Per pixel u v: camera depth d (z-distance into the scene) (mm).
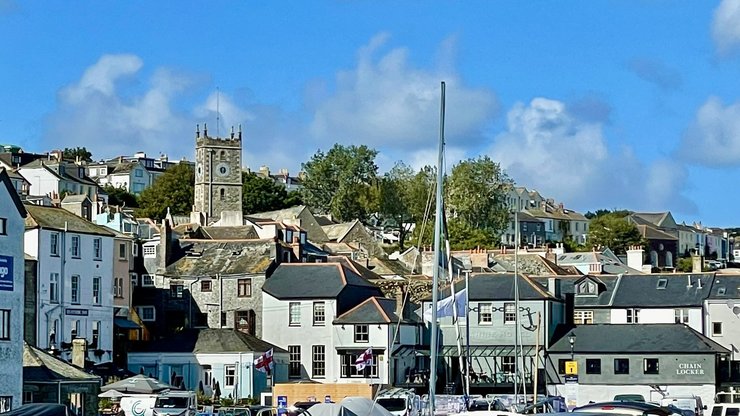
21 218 100438
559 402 108000
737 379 152625
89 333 142500
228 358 143875
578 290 164500
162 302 158000
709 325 159875
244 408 98438
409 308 154250
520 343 131250
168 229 160750
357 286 155250
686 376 145875
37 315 134750
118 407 106375
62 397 100125
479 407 105750
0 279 97875
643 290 163750
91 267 143625
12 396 97812
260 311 154250
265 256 158500
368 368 147000
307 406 100688
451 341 153750
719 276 163375
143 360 145625
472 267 199250
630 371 147500
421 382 149000
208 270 157875
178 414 95938
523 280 152750
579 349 149125
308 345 150000
